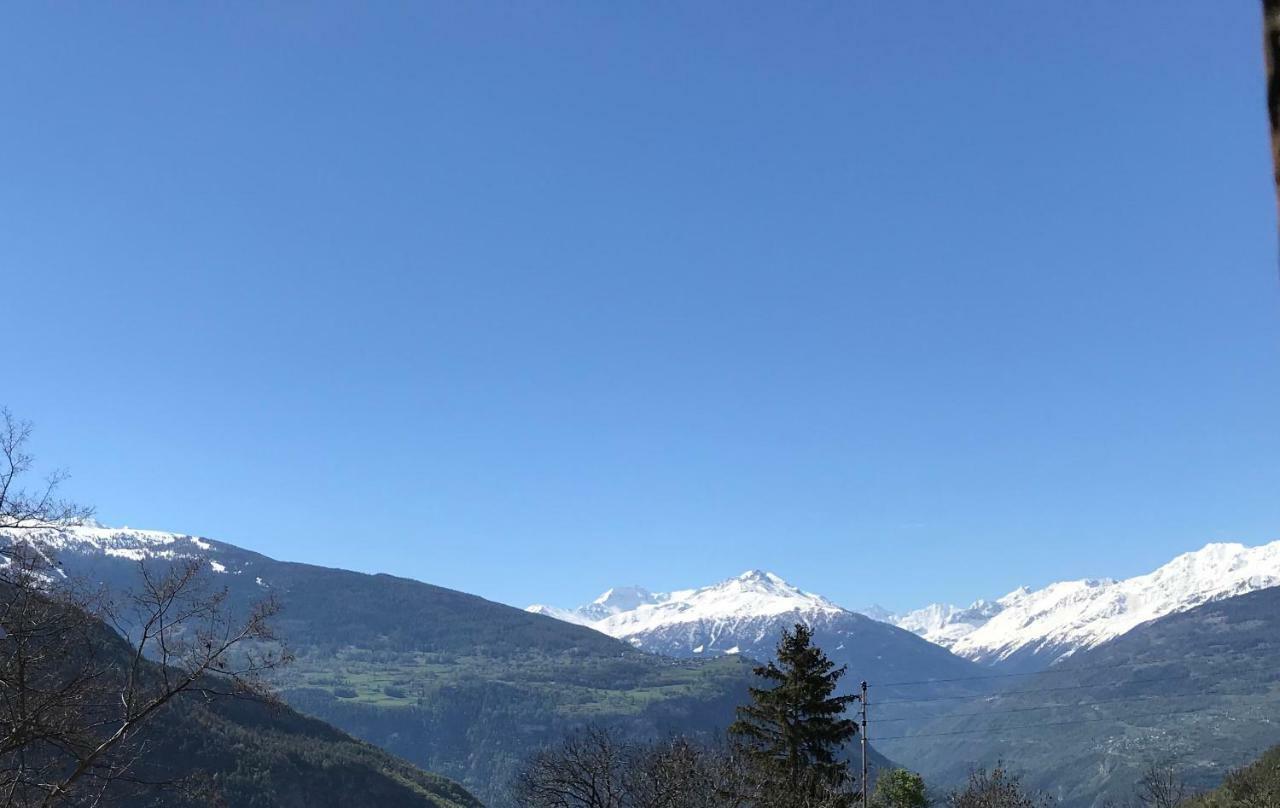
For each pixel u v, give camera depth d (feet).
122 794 90.38
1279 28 11.41
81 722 80.43
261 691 92.58
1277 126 11.55
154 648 90.12
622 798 156.04
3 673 75.15
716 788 165.78
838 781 208.95
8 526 78.84
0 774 78.23
